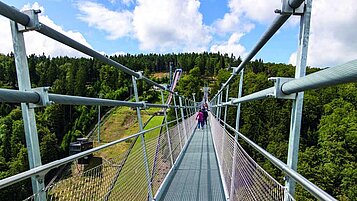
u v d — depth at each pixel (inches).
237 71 108.4
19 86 39.3
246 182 71.9
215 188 146.3
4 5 31.5
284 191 37.8
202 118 502.3
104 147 60.3
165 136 171.3
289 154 38.4
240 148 86.9
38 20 38.3
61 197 44.9
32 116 40.1
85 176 54.3
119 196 72.9
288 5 36.6
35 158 39.9
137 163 95.0
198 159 223.1
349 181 688.4
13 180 32.8
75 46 50.8
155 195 126.4
